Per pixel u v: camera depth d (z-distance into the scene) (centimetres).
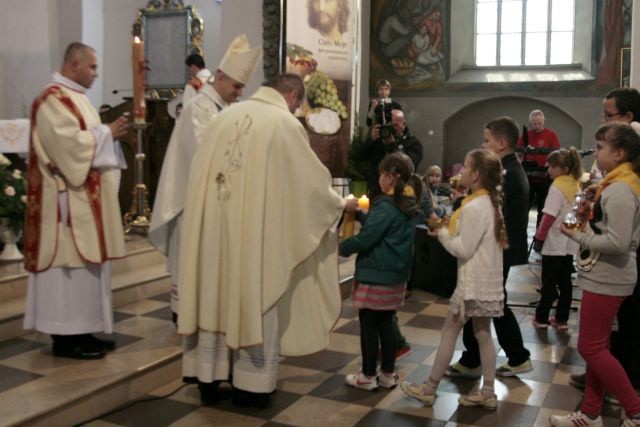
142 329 431
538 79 1471
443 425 325
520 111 1527
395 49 1542
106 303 375
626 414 303
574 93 1452
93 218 367
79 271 366
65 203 364
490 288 331
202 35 1092
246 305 319
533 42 1530
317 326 343
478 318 342
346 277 592
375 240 347
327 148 752
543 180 821
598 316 297
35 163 365
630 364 354
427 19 1512
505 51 1547
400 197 350
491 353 343
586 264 301
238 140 326
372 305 357
